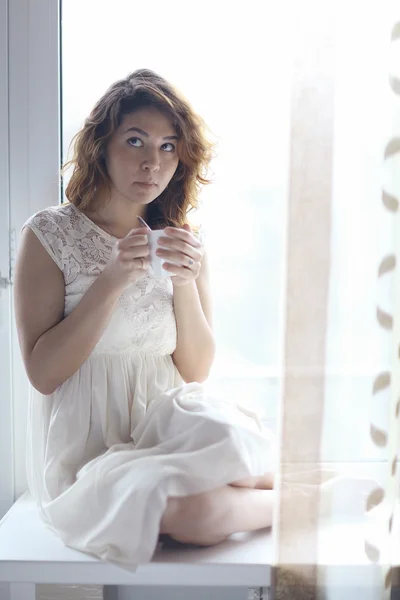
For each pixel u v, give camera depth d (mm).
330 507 1235
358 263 1252
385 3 1226
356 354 1265
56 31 1530
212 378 1685
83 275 1340
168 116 1341
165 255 1242
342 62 1229
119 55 1571
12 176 1561
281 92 1603
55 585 1467
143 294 1357
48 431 1339
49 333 1304
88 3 1552
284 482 1207
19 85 1537
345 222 1242
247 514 1211
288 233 1201
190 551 1192
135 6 1562
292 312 1207
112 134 1339
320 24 1178
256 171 1633
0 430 1596
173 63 1583
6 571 1159
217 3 1573
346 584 1229
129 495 1127
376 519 1237
